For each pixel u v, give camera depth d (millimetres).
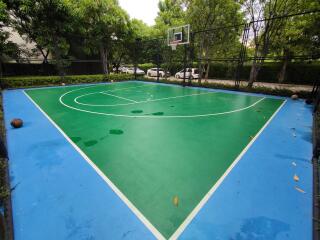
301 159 3570
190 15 14531
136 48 18359
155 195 2588
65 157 3604
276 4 10227
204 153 3807
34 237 1972
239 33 15695
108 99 9172
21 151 3834
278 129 5199
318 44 10953
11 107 7438
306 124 5613
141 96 10078
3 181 2604
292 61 17141
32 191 2652
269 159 3572
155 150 3926
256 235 2008
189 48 15438
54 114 6539
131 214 2268
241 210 2336
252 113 6840
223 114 6699
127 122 5730
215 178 2977
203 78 21656
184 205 2412
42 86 13055
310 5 9461
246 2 11438
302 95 9641
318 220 2131
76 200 2486
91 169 3203
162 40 18031
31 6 12172
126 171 3152
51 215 2246
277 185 2811
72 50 17312
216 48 16766
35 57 15617
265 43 11148
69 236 1984
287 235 2008
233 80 19531
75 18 14195
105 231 2045
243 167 3297
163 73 22062
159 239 1956
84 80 15242
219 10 13711
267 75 18812
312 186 2783
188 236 1991
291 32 10945
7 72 14141
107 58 18781
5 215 2146
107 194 2602
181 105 8062
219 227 2100
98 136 4641
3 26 12781
